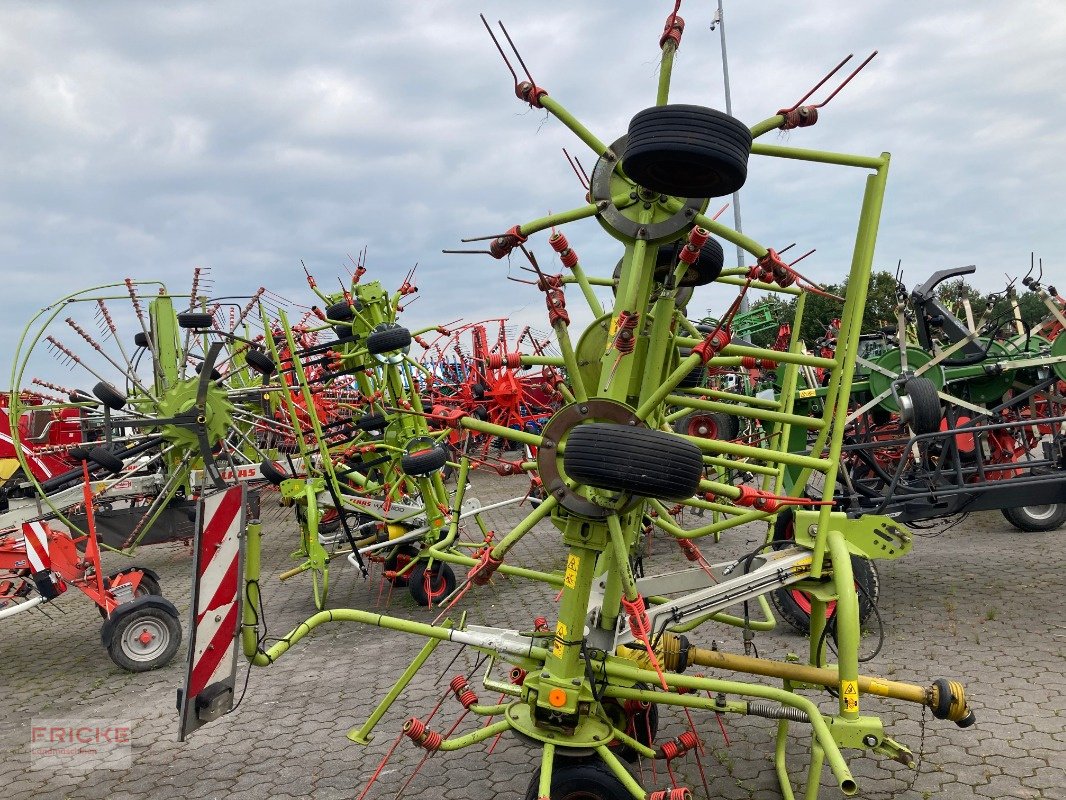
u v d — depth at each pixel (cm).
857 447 722
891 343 977
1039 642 591
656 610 378
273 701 568
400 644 691
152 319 848
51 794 451
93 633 805
